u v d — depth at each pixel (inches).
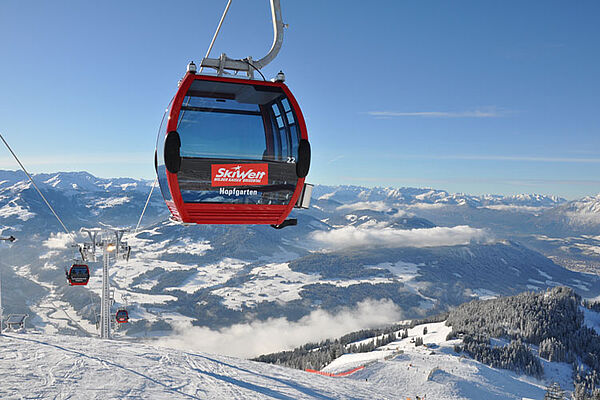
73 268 937.5
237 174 209.2
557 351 6771.7
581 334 7726.4
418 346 6865.2
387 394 628.1
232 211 211.6
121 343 541.0
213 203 208.5
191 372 415.5
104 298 965.8
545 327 7805.1
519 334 7647.6
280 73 215.2
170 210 219.6
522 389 4594.0
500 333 7529.5
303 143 215.8
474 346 6599.4
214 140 206.1
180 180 202.8
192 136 203.8
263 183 212.2
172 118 201.8
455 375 4539.9
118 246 973.2
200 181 205.0
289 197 216.7
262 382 470.0
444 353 6259.8
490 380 4640.8
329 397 483.8
